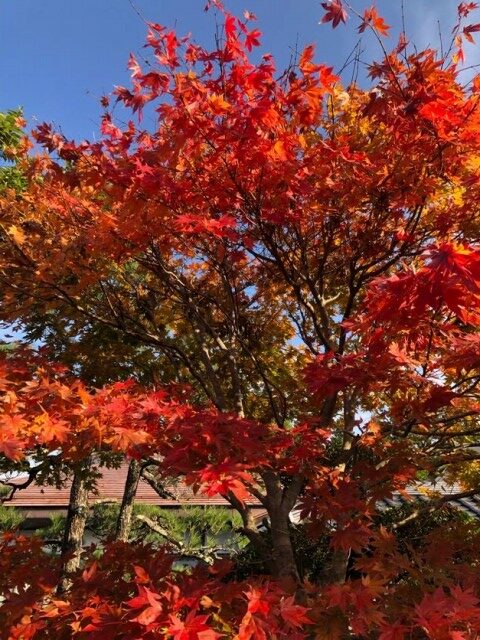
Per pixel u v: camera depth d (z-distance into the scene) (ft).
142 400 9.73
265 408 17.38
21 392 9.05
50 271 12.74
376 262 13.00
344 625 7.59
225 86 10.15
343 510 9.22
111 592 8.87
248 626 6.73
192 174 10.66
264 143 9.89
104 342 18.12
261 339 17.58
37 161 12.46
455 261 6.43
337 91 12.98
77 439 8.64
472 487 16.96
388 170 11.46
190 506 34.71
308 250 14.15
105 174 10.58
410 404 10.39
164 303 17.31
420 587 8.51
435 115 9.78
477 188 11.48
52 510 39.04
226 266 13.83
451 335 9.19
